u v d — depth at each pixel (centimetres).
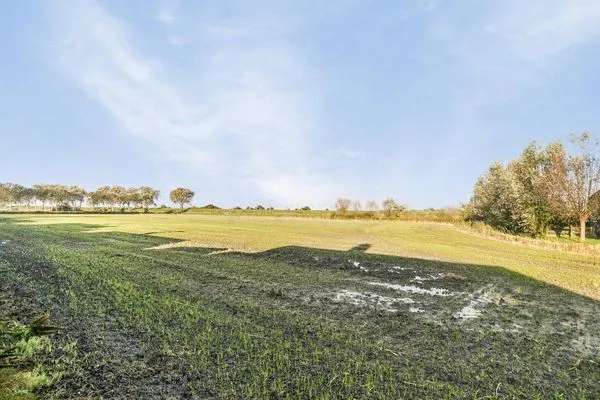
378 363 675
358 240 3062
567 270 1838
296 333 813
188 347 704
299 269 1608
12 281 1175
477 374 650
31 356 633
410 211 8475
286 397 540
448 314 1026
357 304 1088
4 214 7256
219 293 1128
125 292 1069
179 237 2788
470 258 2153
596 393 598
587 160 3969
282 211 9794
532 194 4469
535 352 763
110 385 556
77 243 2253
